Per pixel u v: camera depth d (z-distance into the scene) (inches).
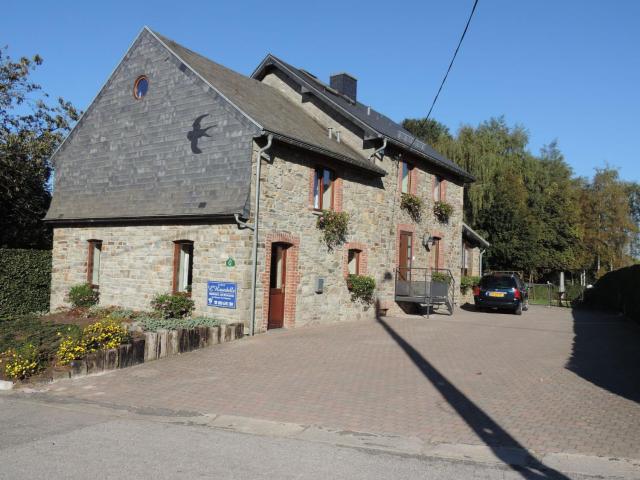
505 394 315.3
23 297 658.8
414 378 354.3
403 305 753.6
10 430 247.4
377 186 691.4
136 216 576.4
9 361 356.2
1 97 814.5
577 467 205.0
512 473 199.0
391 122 878.4
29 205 826.8
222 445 227.9
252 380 347.9
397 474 196.4
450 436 242.5
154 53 605.3
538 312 876.0
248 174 504.4
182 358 412.8
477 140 1397.6
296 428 254.4
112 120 639.8
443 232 859.4
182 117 567.8
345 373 367.6
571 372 375.6
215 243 523.2
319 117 716.7
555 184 1611.7
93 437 237.0
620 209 1724.9
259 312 515.8
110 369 372.8
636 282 698.2
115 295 609.0
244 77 708.0
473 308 882.1
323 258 601.3
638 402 297.3
